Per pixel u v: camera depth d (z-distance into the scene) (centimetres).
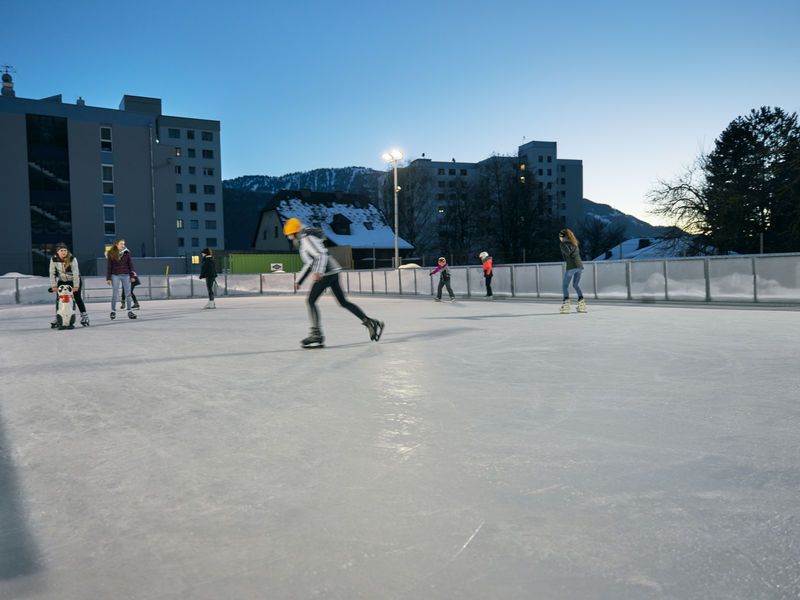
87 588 167
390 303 1669
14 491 242
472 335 793
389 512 214
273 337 834
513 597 158
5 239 4375
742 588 161
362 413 369
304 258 687
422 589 163
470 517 209
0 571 177
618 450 284
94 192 4703
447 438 310
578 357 582
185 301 2197
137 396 431
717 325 874
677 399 392
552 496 227
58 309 1001
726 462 264
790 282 1168
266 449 295
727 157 4406
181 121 8400
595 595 159
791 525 199
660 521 203
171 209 5031
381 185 7712
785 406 367
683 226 3819
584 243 8619
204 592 164
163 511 220
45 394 443
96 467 272
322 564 178
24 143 4444
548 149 10888
